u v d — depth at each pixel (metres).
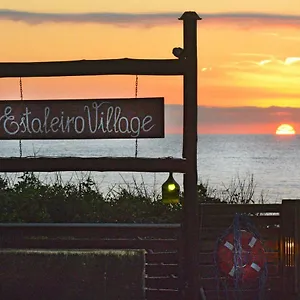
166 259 11.50
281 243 11.41
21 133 11.61
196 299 11.19
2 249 11.25
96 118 11.46
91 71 11.13
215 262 11.36
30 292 11.15
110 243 11.52
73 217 14.73
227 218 11.54
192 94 11.14
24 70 11.23
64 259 11.12
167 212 14.95
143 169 11.15
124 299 11.06
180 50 11.14
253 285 11.36
